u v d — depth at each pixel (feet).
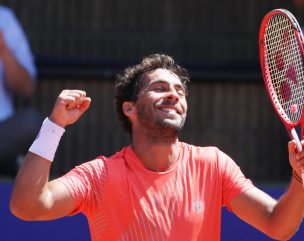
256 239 58.59
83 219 58.85
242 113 76.33
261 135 76.07
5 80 65.77
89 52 76.28
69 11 76.23
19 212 36.19
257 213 37.42
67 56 75.97
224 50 77.00
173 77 38.75
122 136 75.31
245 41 77.00
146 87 38.60
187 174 37.76
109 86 75.56
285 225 36.50
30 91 67.05
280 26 40.55
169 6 76.84
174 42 76.89
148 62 39.32
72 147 74.90
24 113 65.72
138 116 38.34
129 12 76.69
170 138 37.76
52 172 74.64
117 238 37.01
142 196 37.04
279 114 38.88
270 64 41.09
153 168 37.88
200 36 76.79
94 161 38.14
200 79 76.07
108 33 76.43
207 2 76.89
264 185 62.03
